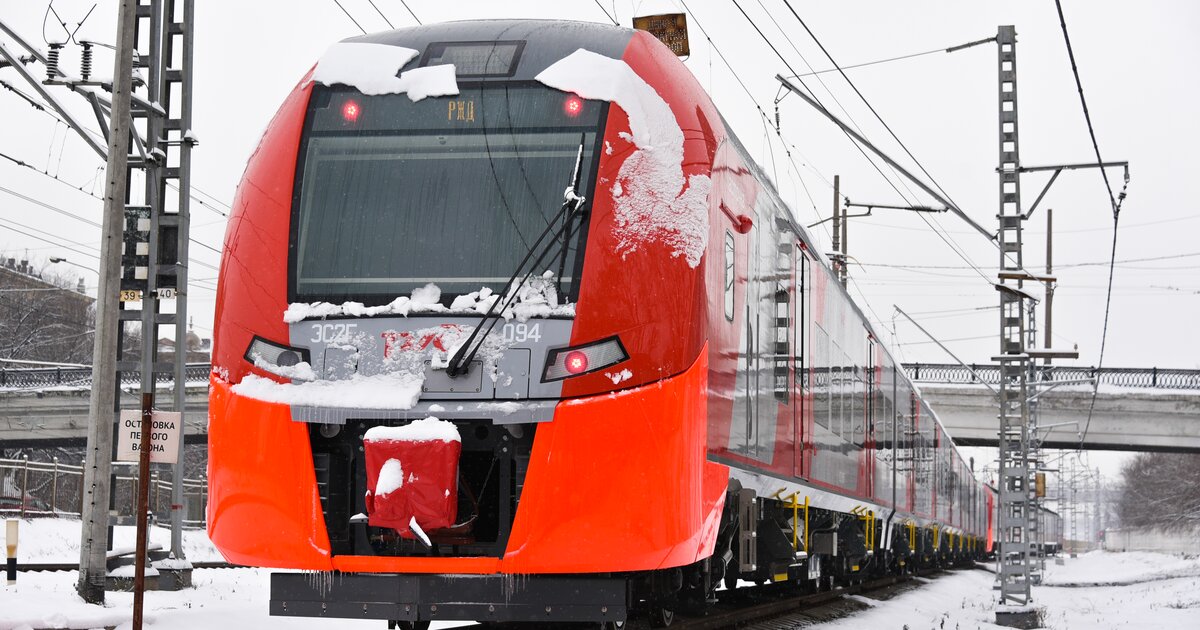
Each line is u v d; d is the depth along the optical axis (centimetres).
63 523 2997
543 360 680
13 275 5691
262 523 696
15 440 4122
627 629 941
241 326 719
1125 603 2747
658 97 746
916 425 2252
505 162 723
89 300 6144
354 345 696
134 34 1159
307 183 737
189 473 5619
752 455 913
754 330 922
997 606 1792
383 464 666
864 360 1594
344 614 689
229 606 1182
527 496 672
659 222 709
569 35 771
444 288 704
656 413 685
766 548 1088
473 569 677
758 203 953
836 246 2805
